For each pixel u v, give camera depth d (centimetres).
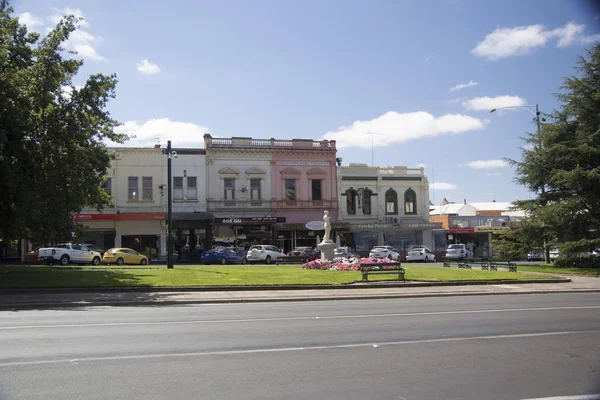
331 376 714
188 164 4644
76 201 2403
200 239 4628
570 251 3203
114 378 697
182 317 1291
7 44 2220
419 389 657
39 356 824
